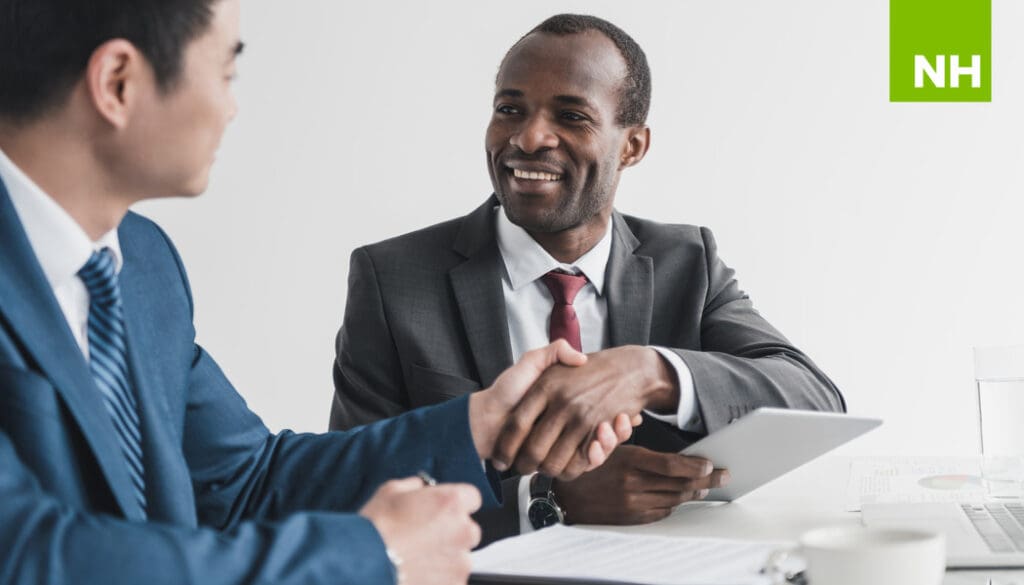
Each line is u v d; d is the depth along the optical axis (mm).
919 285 3816
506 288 1961
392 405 1915
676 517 1546
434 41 3900
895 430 3838
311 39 3926
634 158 2035
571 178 1887
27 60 1030
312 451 1450
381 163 3936
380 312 1928
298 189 3949
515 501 1540
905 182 3809
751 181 3854
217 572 862
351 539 912
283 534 899
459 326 1924
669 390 1587
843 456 2031
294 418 3971
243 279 3973
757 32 3830
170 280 1331
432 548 948
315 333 3963
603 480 1515
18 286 1024
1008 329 3779
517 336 1951
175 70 1057
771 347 1901
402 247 1993
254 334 3975
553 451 1466
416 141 3924
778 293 3863
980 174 3781
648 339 1964
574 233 1939
